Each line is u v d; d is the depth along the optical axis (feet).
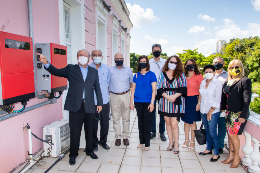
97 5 18.15
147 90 10.75
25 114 8.57
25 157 8.64
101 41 21.98
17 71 6.95
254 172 8.41
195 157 10.31
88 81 9.25
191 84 10.66
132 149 11.28
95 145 11.15
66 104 9.14
